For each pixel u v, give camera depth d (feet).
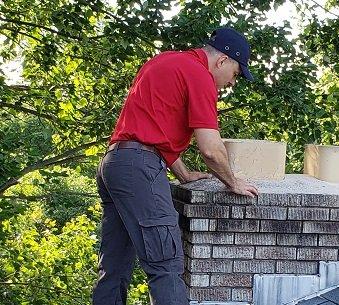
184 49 20.43
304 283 10.11
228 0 21.44
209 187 10.21
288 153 23.40
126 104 9.90
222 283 10.02
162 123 9.52
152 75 9.68
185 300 9.25
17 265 24.18
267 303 10.06
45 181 23.04
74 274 26.32
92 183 28.63
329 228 10.12
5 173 19.44
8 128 21.25
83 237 29.14
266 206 10.03
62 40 24.67
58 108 24.04
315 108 21.79
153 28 19.85
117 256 10.33
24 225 28.19
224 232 10.01
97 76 24.11
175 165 10.99
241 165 10.80
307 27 22.95
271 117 23.48
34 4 25.05
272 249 10.08
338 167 11.05
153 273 9.24
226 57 10.11
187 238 10.21
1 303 22.84
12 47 26.61
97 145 25.95
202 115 9.44
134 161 9.32
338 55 23.12
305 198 10.07
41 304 23.49
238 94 22.62
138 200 9.26
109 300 10.32
